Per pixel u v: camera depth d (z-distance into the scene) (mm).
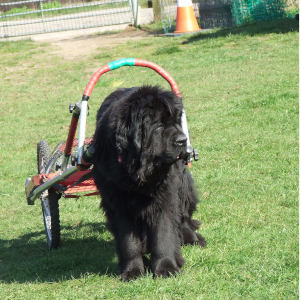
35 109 12648
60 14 28734
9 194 7973
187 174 5160
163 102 3980
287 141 8172
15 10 31156
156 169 4094
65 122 11477
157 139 3961
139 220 4523
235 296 3934
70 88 14148
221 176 7098
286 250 4691
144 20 23641
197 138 8891
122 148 4016
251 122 9367
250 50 15000
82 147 4609
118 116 4070
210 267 4512
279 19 18469
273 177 6918
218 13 20219
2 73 16562
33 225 6746
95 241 5809
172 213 4543
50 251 5680
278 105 10008
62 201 7391
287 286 4035
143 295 4086
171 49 16531
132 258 4531
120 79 14141
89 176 5078
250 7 19078
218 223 5617
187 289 4105
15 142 10430
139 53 16984
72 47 19703
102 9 28312
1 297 4480
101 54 17562
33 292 4516
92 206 7055
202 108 10602
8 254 5797
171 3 23453
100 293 4199
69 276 4801
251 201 6184
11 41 22188
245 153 7938
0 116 12406
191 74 13539
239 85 11891
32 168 9016
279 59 13578
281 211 5758
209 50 15859
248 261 4535
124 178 4184
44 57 18281
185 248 5020
